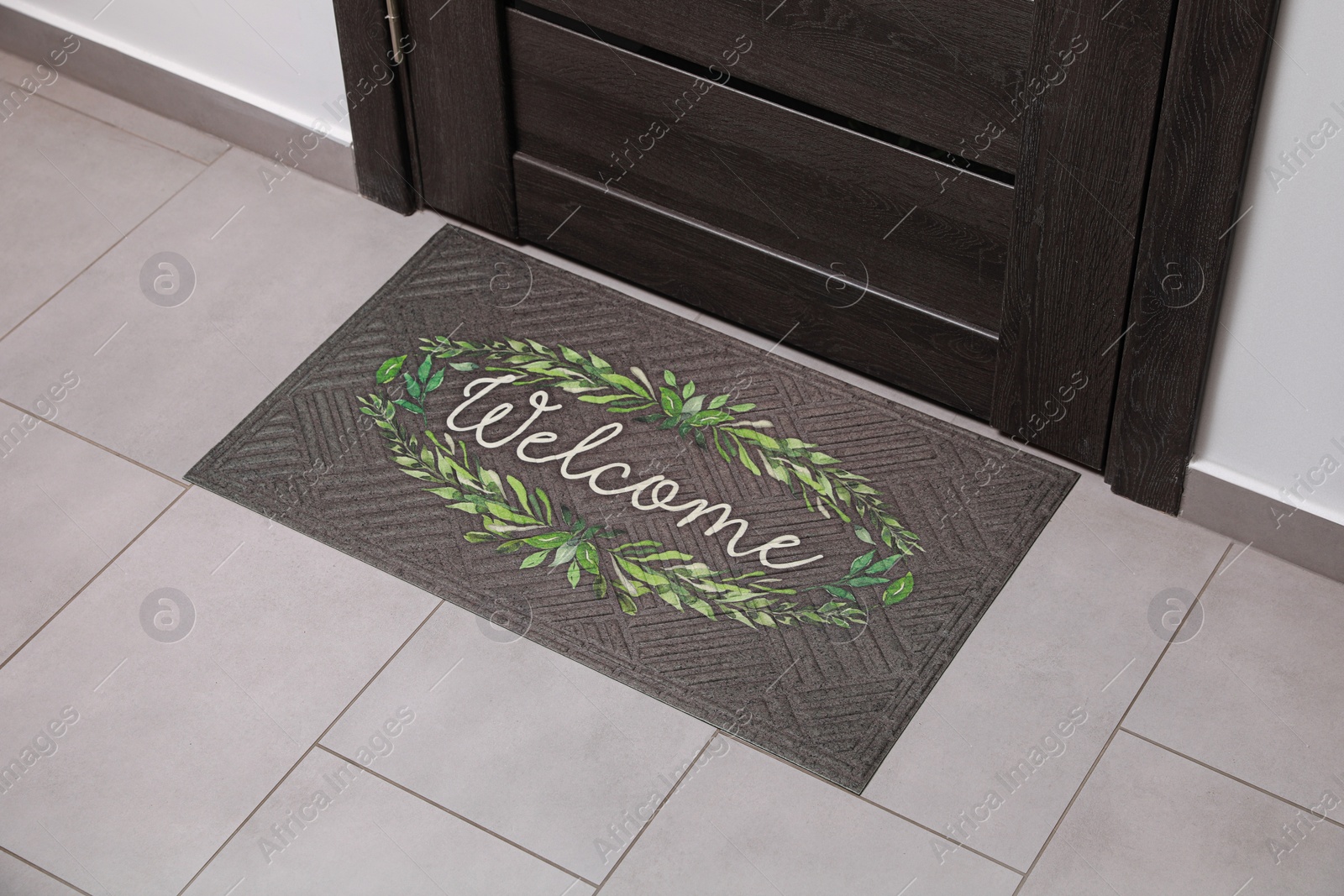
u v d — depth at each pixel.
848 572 2.54
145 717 2.36
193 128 3.31
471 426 2.76
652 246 2.90
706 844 2.22
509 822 2.25
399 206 3.13
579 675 2.41
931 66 2.36
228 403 2.81
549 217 2.98
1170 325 2.36
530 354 2.88
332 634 2.47
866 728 2.34
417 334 2.92
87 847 2.22
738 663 2.43
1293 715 2.34
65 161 3.24
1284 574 2.52
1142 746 2.31
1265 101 2.08
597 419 2.77
